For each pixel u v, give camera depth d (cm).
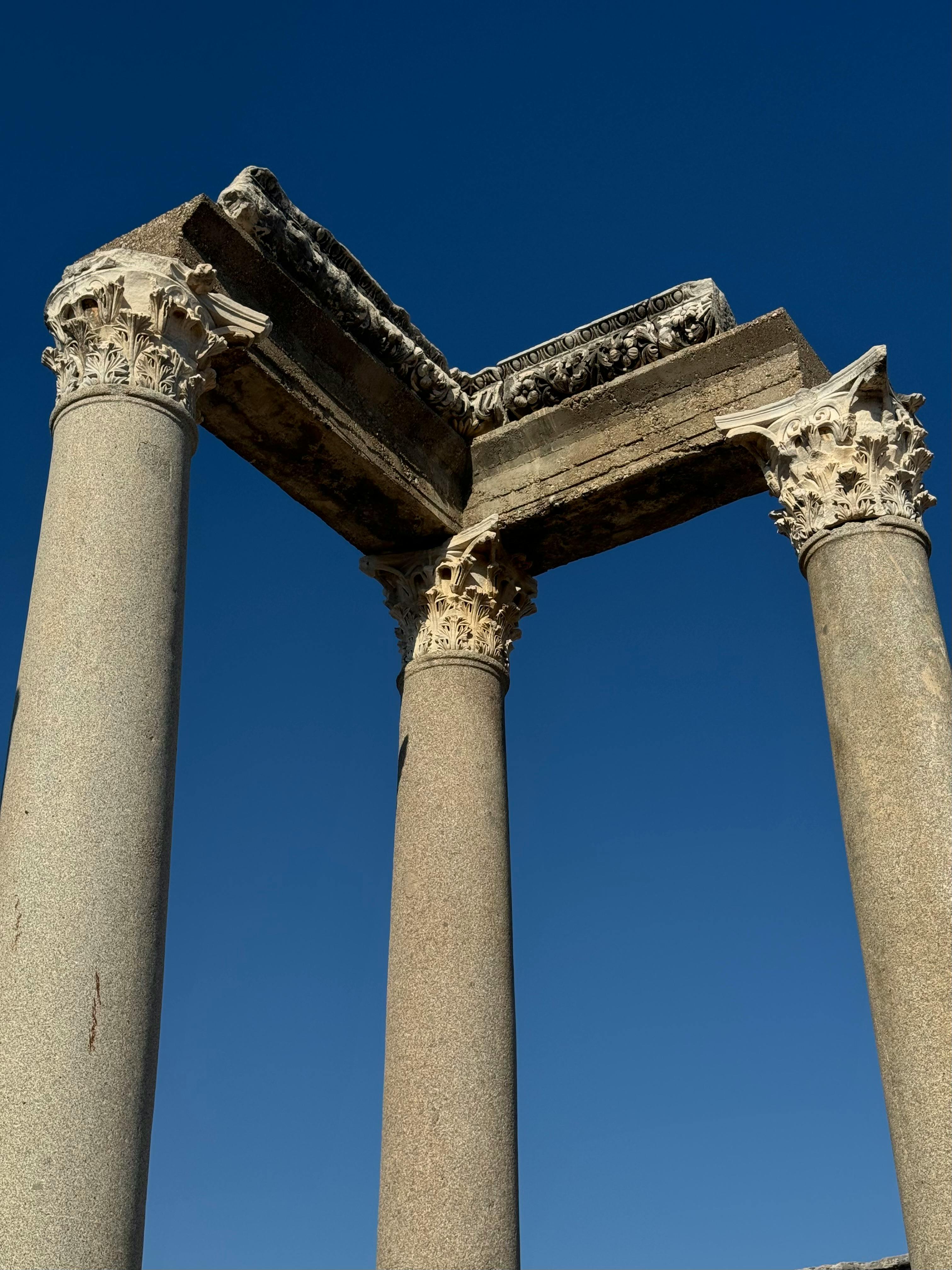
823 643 1496
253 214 1555
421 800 1672
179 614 1291
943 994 1277
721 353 1698
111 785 1155
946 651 1460
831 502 1535
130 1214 1037
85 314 1386
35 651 1222
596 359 1775
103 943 1097
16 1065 1045
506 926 1623
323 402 1662
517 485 1820
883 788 1376
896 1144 1270
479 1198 1460
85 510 1275
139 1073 1080
